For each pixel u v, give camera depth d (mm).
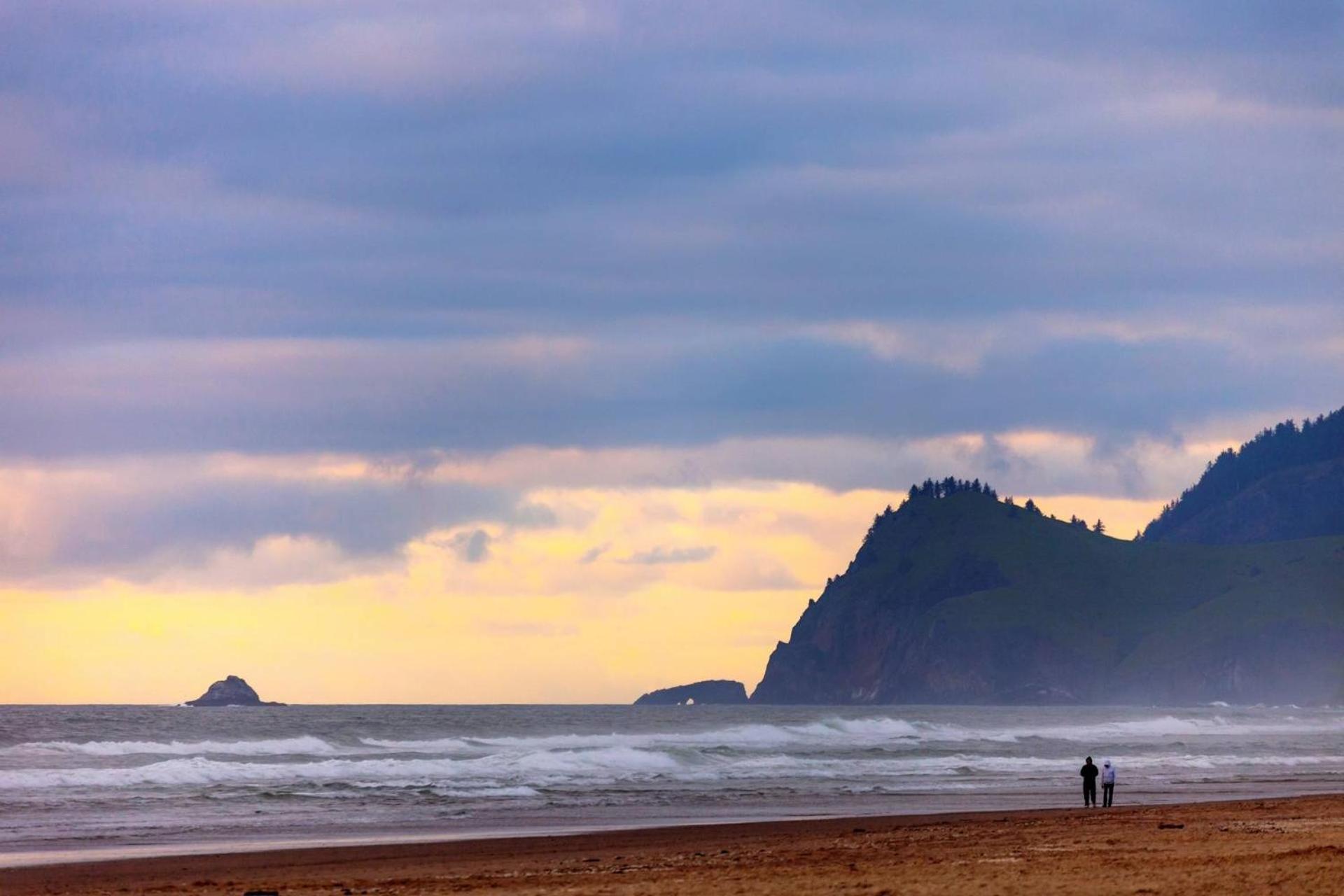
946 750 109125
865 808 60375
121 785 66875
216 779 70938
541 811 58938
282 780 70562
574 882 32906
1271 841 38031
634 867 36469
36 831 49969
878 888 29250
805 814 57625
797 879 31562
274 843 46188
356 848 43656
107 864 39719
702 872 34469
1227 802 58312
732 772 81812
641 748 104750
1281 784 76750
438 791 66688
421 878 34969
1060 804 63062
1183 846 37375
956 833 45094
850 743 118938
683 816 56594
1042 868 32219
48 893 33344
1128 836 41250
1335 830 41969
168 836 48562
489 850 42938
